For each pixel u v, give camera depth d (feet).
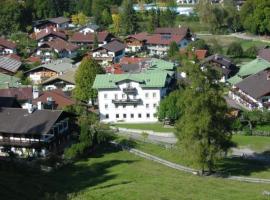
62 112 336.29
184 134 284.61
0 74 538.47
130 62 593.83
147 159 322.55
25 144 324.19
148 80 434.71
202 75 286.25
